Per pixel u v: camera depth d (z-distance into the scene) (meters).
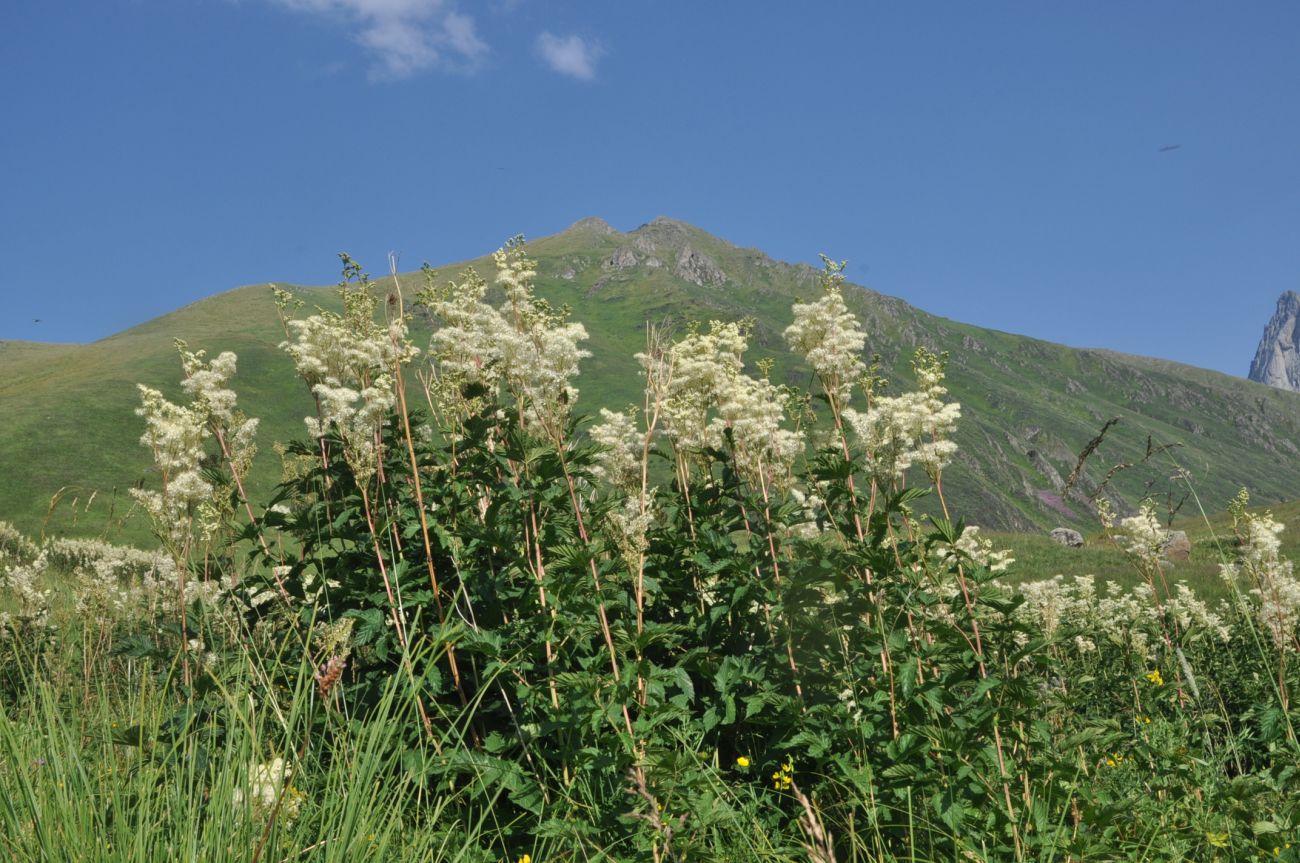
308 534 5.34
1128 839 4.10
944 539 4.67
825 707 4.56
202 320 160.25
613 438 5.76
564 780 4.38
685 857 3.81
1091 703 6.44
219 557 5.55
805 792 4.72
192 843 2.82
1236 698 6.67
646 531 5.15
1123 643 6.60
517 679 4.81
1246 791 4.41
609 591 4.79
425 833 3.75
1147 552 6.58
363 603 5.10
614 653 4.59
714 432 5.81
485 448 5.32
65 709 4.76
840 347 5.32
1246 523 6.36
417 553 5.38
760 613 5.32
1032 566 20.92
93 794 3.21
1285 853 4.03
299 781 3.69
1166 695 5.89
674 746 4.61
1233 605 7.98
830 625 5.00
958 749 4.12
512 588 5.18
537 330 5.31
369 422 5.28
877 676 4.63
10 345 157.38
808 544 5.07
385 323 6.02
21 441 73.69
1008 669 4.56
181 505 5.34
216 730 3.95
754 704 4.61
